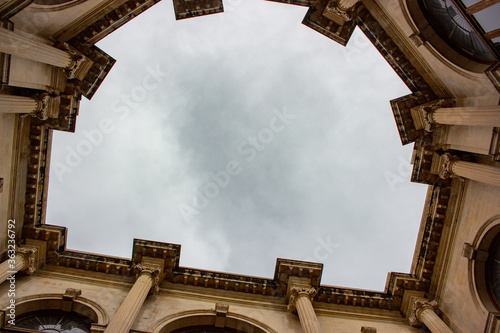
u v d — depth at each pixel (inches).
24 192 816.9
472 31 655.1
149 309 757.3
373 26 845.8
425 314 792.3
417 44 764.6
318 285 840.3
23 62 688.4
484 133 714.8
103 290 786.8
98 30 827.4
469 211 810.8
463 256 784.9
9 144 761.6
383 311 858.1
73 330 709.9
